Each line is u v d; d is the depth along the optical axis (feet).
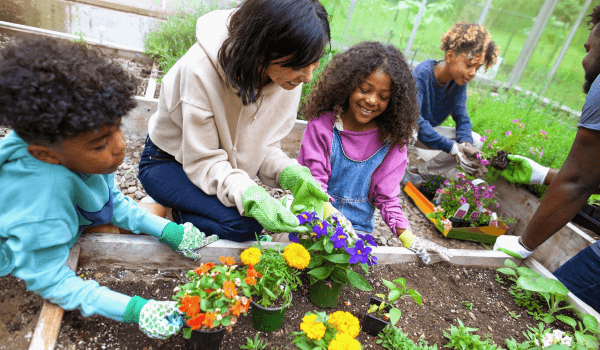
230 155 6.19
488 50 9.66
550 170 9.43
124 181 8.55
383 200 7.33
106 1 16.61
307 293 6.23
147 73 13.30
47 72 3.42
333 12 17.24
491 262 8.02
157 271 5.98
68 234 4.43
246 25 4.42
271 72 4.87
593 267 7.35
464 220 9.91
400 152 7.22
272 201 5.43
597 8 7.30
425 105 10.48
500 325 6.68
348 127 7.05
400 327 6.08
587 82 7.61
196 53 5.25
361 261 5.20
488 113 14.16
